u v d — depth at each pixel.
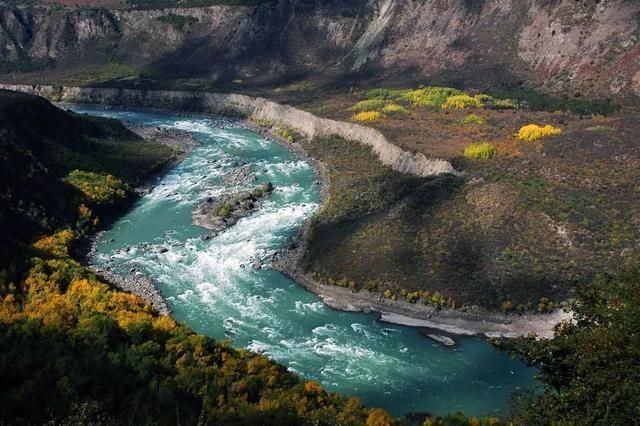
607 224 93.81
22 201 103.06
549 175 108.56
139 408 50.78
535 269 88.62
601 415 29.05
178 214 121.00
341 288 92.12
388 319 84.69
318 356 76.06
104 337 62.62
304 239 107.75
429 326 82.94
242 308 86.81
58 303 70.31
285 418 52.31
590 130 126.12
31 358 55.41
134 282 92.81
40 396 49.62
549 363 34.16
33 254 88.12
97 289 76.62
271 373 62.28
